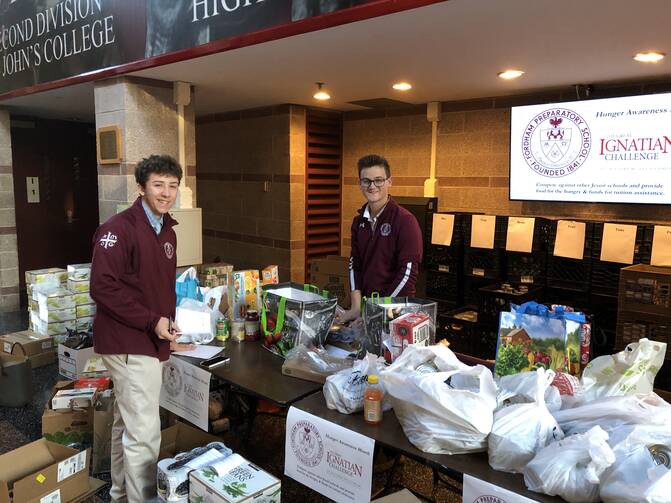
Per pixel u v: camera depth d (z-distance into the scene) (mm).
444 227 4367
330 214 5734
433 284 4523
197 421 2352
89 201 7484
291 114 5172
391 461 2703
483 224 4148
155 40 3432
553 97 4129
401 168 5191
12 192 6086
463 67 3385
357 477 1729
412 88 4156
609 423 1569
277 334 2484
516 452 1506
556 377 1832
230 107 5512
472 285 4316
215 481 1981
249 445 2984
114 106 3998
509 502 1414
